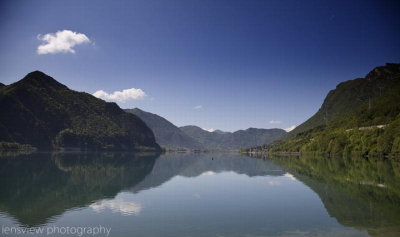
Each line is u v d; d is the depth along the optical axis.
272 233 25.64
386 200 38.31
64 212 32.81
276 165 108.44
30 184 54.84
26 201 38.94
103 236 24.89
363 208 34.12
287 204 37.19
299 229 26.69
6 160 121.62
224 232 25.92
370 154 143.38
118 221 29.19
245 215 31.73
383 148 134.38
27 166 94.12
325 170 81.12
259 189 49.62
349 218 29.97
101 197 42.00
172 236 24.84
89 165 104.75
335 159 134.88
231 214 32.16
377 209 33.59
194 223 28.69
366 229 26.36
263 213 32.59
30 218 30.31
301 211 33.34
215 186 53.44
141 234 25.28
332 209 34.03
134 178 65.75
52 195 43.53
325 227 27.14
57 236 24.91
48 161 121.56
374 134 150.12
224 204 37.38
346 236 24.64
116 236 24.91
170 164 120.62
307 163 113.25
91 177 66.69
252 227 27.41
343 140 169.88
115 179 63.47
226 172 82.50
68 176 68.19
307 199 40.19
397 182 54.41
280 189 49.22
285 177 66.88
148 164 117.88
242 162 136.88
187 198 41.47
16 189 48.94
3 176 66.94
